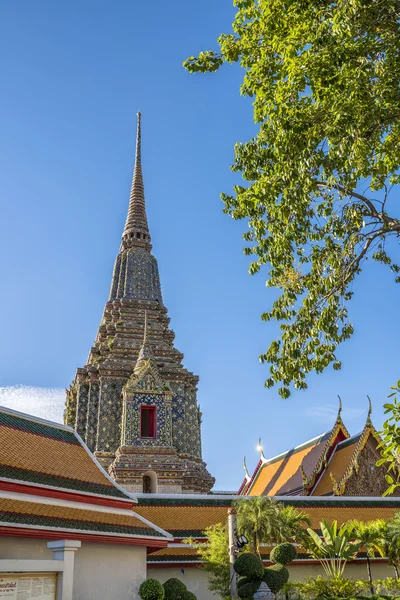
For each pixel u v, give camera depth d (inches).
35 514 628.7
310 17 586.6
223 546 884.0
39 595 542.3
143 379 1496.1
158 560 975.0
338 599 820.0
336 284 647.8
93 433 1536.7
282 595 876.6
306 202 612.4
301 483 1486.2
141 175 2279.8
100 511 746.8
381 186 673.6
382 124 581.0
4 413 776.9
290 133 568.4
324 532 974.4
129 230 2078.0
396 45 557.6
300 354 650.2
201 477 1507.1
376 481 1413.6
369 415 1475.1
